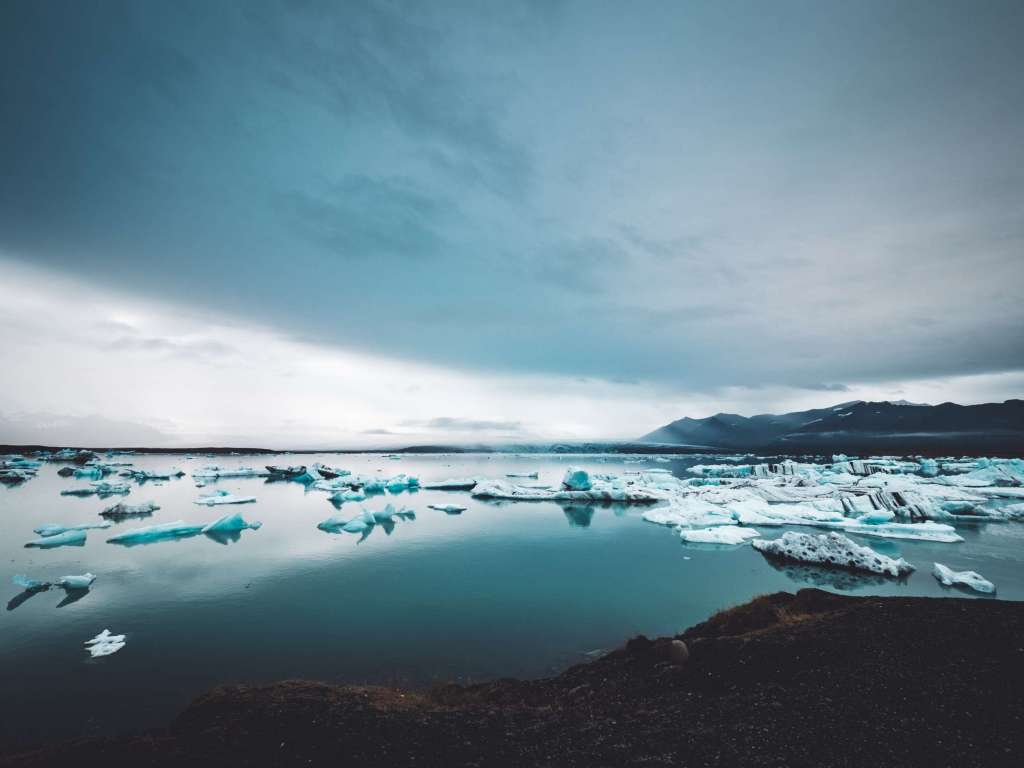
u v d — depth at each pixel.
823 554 26.89
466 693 11.74
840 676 9.73
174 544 33.69
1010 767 6.63
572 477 61.53
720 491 53.28
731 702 9.17
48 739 11.21
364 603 21.42
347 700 10.36
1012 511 40.66
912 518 38.91
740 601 21.27
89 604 21.47
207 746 8.45
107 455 156.25
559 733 8.46
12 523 40.88
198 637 17.59
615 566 27.52
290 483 81.25
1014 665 9.56
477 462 198.88
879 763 6.89
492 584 24.30
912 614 12.86
